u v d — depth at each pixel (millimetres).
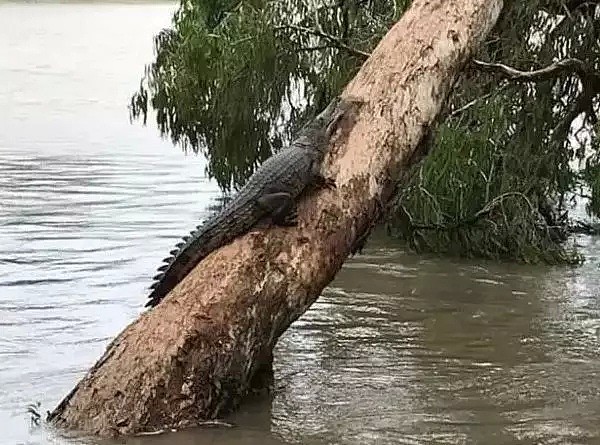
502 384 8492
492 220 14109
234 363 7527
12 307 10820
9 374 8500
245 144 15484
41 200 17656
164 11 72625
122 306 10938
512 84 13328
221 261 7594
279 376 8633
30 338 9641
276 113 15375
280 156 7895
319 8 14766
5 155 23125
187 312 7426
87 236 14750
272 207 7688
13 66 43406
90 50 49719
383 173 8164
